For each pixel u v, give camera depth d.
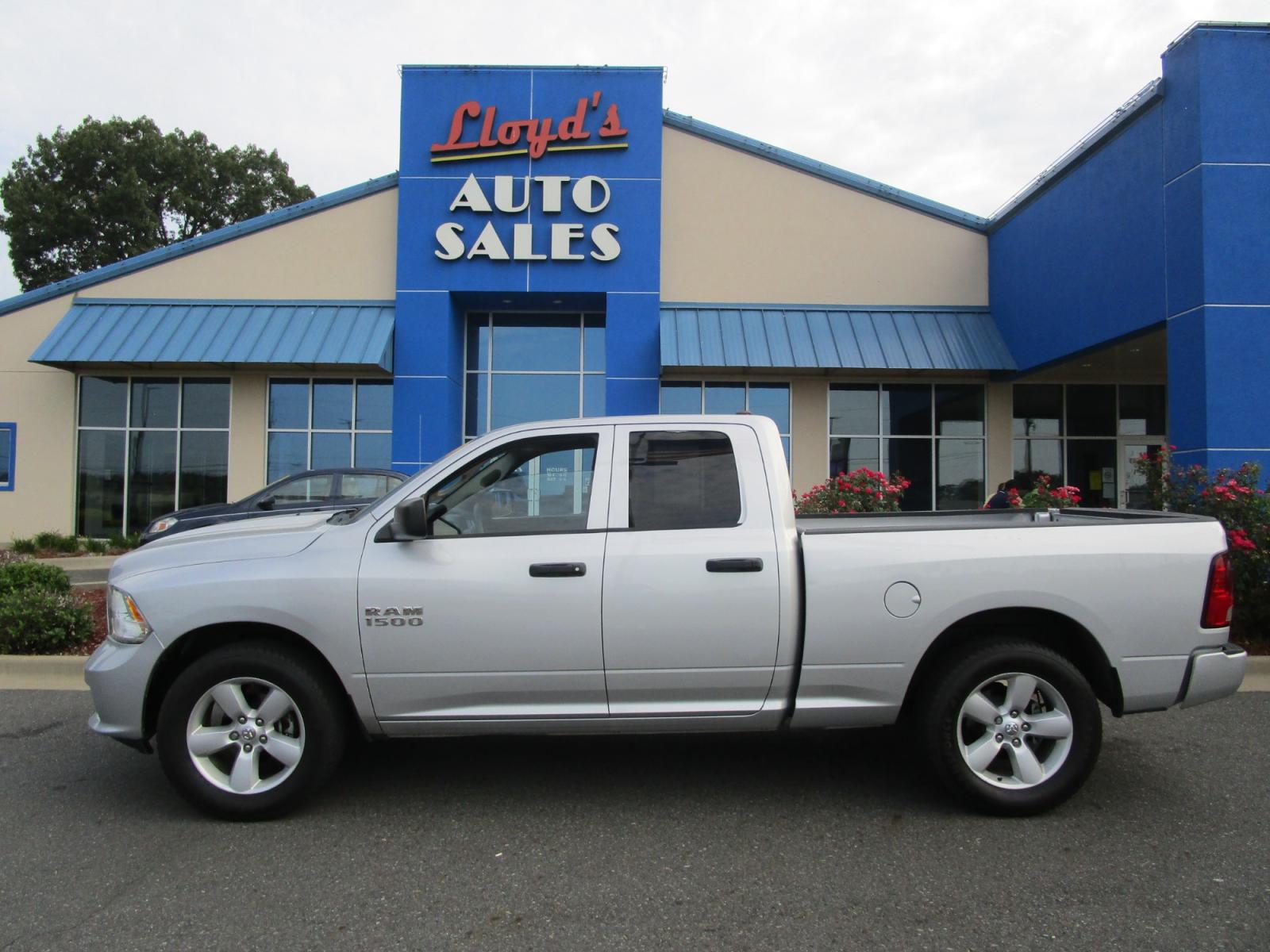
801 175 15.98
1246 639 7.67
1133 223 11.14
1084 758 4.01
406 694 4.03
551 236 15.55
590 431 4.32
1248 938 3.01
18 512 15.75
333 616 3.98
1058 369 15.09
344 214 16.00
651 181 15.71
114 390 15.89
